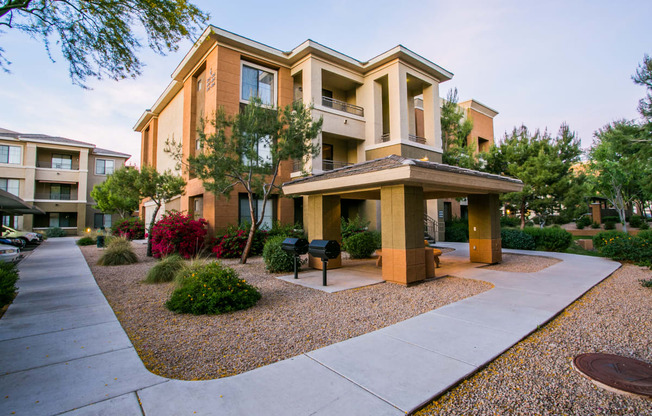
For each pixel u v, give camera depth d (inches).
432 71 735.7
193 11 285.9
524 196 698.8
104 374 135.3
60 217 1318.9
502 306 230.4
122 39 284.8
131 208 1071.0
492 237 423.2
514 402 114.3
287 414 106.1
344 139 730.2
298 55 644.1
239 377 131.8
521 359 148.6
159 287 314.8
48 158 1306.6
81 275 383.2
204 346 167.6
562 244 547.8
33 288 310.8
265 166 438.9
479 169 738.8
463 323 195.3
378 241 582.6
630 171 788.0
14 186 1208.8
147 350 163.0
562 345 163.9
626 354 152.6
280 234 573.6
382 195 329.7
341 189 369.1
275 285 314.0
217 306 228.1
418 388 121.3
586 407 111.0
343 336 179.3
